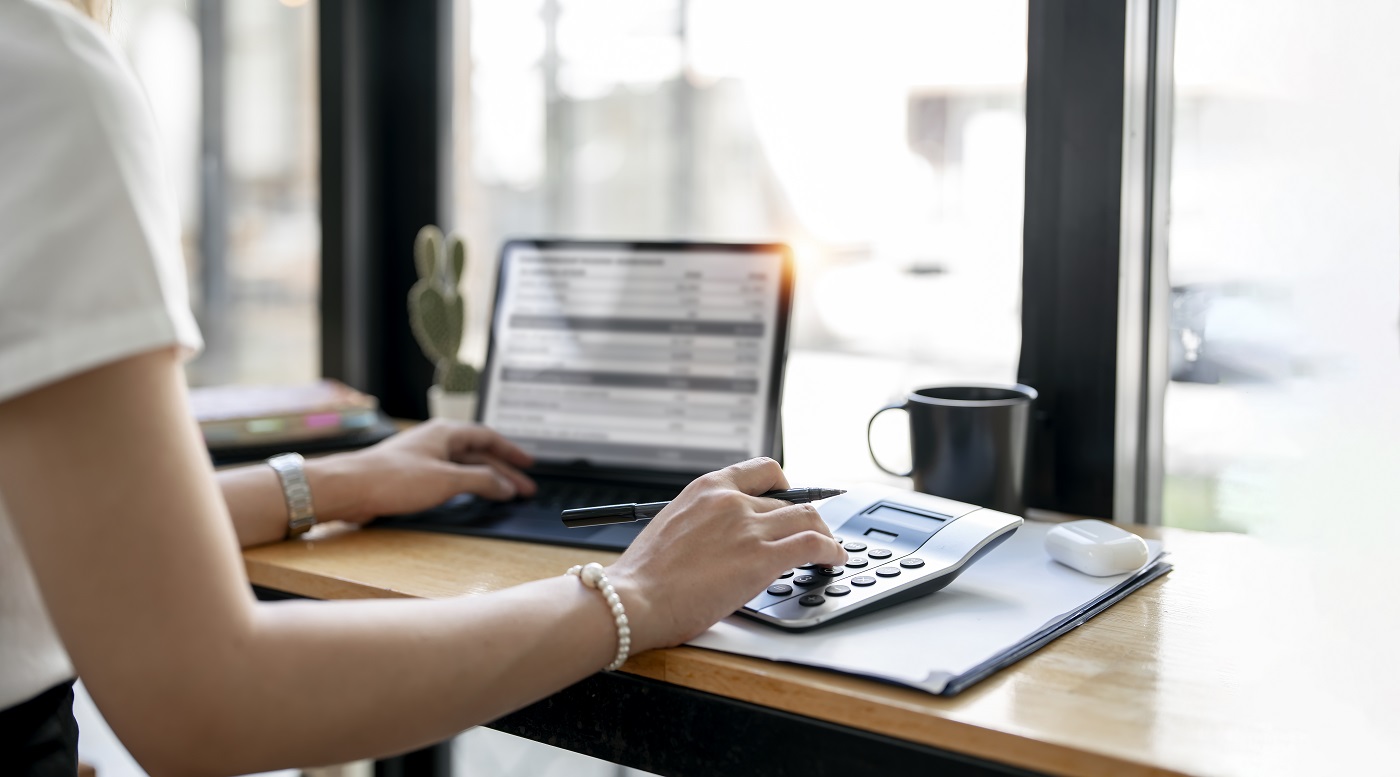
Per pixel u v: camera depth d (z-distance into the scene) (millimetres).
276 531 841
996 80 1190
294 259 1588
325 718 480
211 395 1262
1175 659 598
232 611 462
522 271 1127
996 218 1214
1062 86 999
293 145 1562
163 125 1651
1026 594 699
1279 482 949
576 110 1661
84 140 443
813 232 1516
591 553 825
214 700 451
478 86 1533
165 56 1635
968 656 580
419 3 1463
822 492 746
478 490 934
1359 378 899
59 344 419
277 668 470
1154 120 989
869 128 1413
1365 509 900
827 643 603
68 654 451
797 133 1529
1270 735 496
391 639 507
